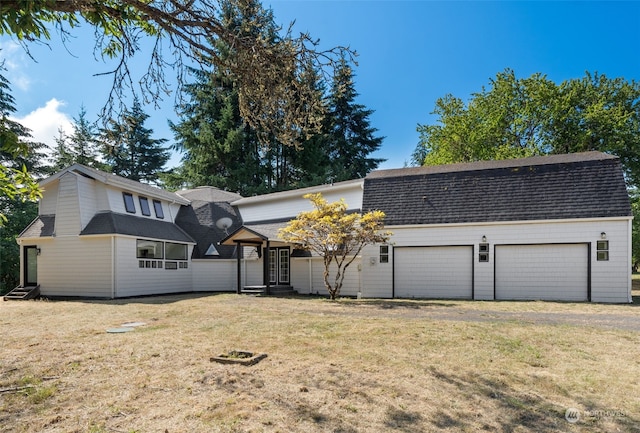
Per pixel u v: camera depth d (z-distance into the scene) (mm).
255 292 18312
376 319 9219
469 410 3965
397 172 18953
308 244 15375
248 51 4855
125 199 18141
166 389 4551
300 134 5949
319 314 10273
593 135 25453
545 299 14656
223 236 21000
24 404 4172
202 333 7730
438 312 10570
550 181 15469
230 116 29266
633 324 8508
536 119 27547
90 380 4898
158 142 41812
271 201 21797
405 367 5324
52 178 17297
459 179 16953
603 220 14047
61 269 16734
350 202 19141
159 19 4363
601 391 4465
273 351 6203
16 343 7023
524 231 15055
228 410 3953
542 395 4352
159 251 18281
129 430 3541
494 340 6871
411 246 16469
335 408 4004
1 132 3580
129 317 10148
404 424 3658
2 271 23766
